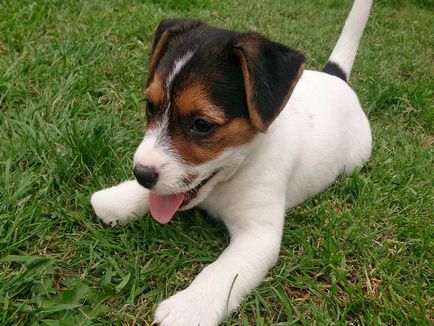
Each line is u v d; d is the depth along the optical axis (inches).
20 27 26.3
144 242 15.6
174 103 13.5
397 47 35.9
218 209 15.9
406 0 51.5
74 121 18.6
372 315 13.9
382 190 19.2
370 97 26.5
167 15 31.6
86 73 23.3
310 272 15.5
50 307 13.1
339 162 19.2
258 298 14.1
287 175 16.1
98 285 14.1
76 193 16.9
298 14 40.1
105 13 29.7
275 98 13.6
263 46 13.8
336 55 22.8
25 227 15.2
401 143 23.0
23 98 21.5
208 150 13.8
